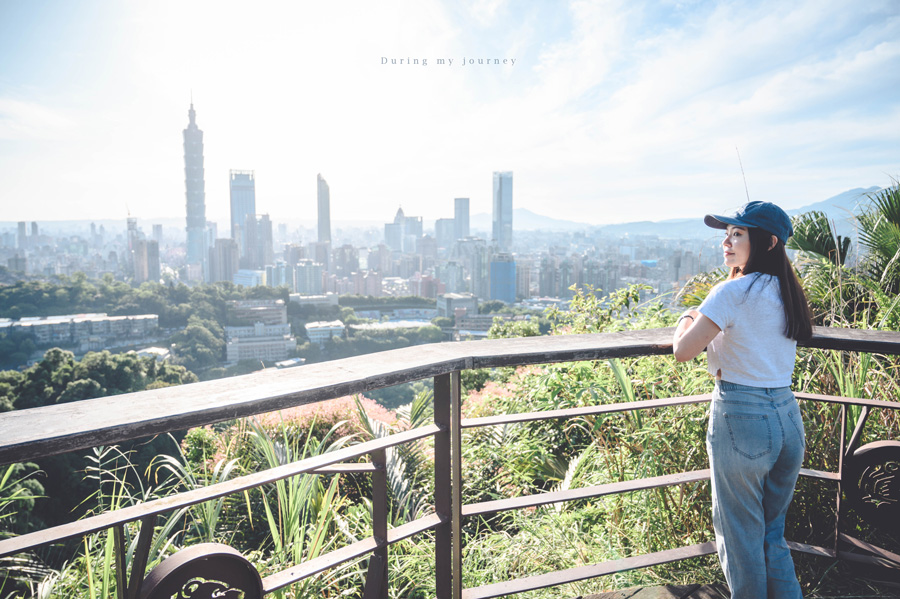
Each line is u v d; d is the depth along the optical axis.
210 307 144.62
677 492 2.31
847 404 1.92
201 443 4.60
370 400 5.54
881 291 3.48
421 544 2.44
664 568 2.08
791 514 2.26
